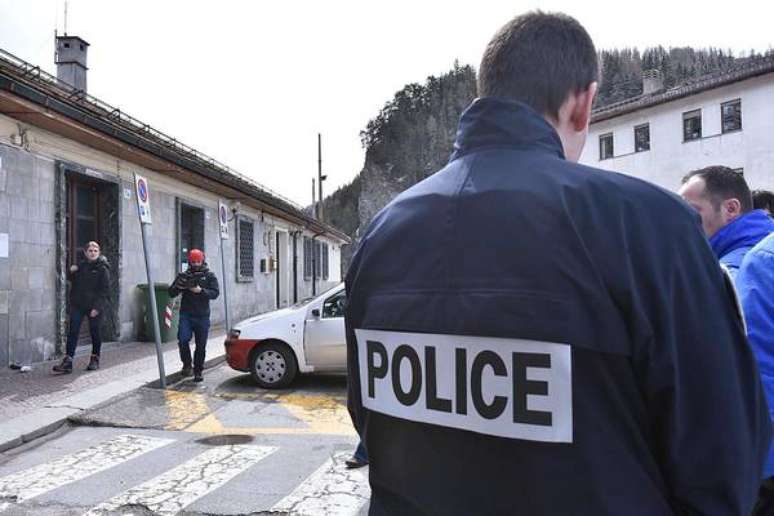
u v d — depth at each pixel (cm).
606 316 99
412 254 121
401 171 9094
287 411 690
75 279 873
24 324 888
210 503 408
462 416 110
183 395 768
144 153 1111
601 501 98
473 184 117
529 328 102
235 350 834
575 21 130
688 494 102
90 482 450
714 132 2711
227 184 1488
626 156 3086
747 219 241
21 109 807
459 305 110
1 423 586
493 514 105
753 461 102
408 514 118
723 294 105
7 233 853
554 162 114
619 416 100
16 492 429
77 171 1012
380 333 125
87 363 941
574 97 128
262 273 2070
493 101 124
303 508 400
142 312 1216
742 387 104
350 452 529
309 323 829
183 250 1519
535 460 101
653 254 101
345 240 4044
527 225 106
